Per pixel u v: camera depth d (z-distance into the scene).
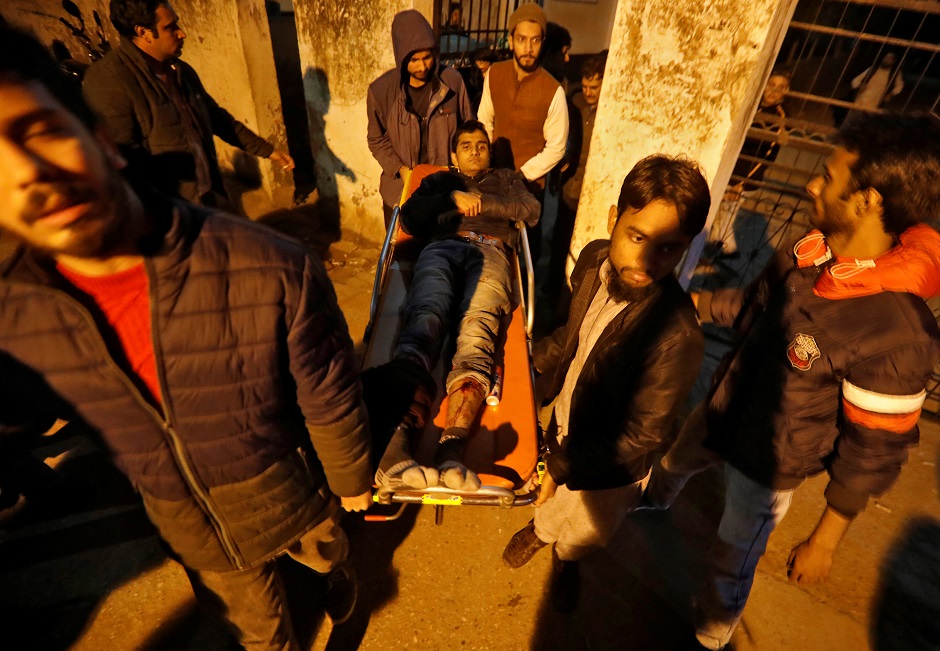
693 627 2.17
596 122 3.05
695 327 1.35
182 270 0.84
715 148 2.66
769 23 2.29
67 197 0.64
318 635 2.07
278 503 1.21
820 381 1.33
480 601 2.23
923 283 1.15
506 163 3.77
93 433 1.00
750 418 1.52
